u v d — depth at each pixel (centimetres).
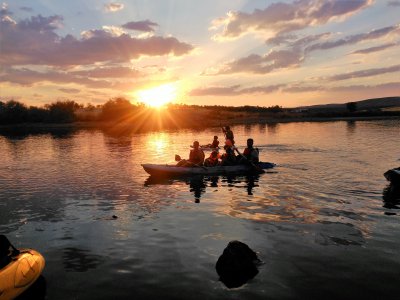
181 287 586
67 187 1353
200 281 604
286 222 884
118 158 2181
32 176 1611
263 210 995
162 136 4031
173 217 950
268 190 1232
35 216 987
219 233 821
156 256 706
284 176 1478
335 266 644
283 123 6531
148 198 1162
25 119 6875
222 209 1015
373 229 822
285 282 593
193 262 675
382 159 1898
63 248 757
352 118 7406
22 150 2770
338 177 1424
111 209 1041
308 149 2430
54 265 676
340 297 548
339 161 1859
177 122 6675
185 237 801
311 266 646
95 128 5953
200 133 4462
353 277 605
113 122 6788
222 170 1595
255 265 653
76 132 5025
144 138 3762
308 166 1716
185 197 1166
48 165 1947
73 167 1853
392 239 760
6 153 2581
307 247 728
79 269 658
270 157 2053
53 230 868
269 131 4494
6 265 567
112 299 557
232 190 1248
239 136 3759
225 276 618
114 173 1641
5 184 1438
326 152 2248
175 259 690
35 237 824
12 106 6906
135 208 1046
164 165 1580
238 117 7769
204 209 1020
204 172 1580
